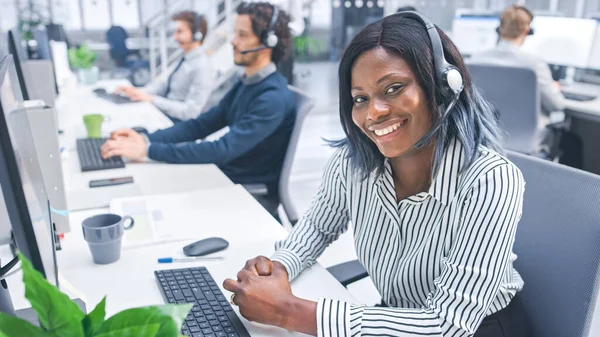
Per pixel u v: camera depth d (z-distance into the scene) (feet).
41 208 2.67
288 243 3.92
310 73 17.44
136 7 16.61
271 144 6.81
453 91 2.97
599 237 3.33
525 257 3.76
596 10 15.25
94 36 16.65
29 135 3.02
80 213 4.88
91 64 12.26
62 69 11.24
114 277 3.69
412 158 3.28
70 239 4.31
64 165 6.13
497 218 2.95
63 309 1.68
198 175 5.99
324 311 3.04
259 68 6.88
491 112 3.31
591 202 3.42
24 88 5.21
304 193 11.28
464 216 3.06
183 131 7.45
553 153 10.56
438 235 3.24
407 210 3.38
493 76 9.20
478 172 3.06
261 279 3.27
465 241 3.02
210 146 6.50
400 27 3.01
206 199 5.17
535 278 3.70
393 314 3.03
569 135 11.27
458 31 12.66
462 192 3.10
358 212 3.69
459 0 16.71
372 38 3.01
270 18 6.68
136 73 16.01
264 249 4.14
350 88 3.22
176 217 4.72
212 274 3.73
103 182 5.46
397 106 2.96
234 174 6.84
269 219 4.73
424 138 3.07
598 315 5.18
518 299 3.62
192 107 10.21
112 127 8.11
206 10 15.52
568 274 3.48
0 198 2.49
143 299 3.40
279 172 6.90
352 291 7.14
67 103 9.87
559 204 3.57
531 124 9.21
